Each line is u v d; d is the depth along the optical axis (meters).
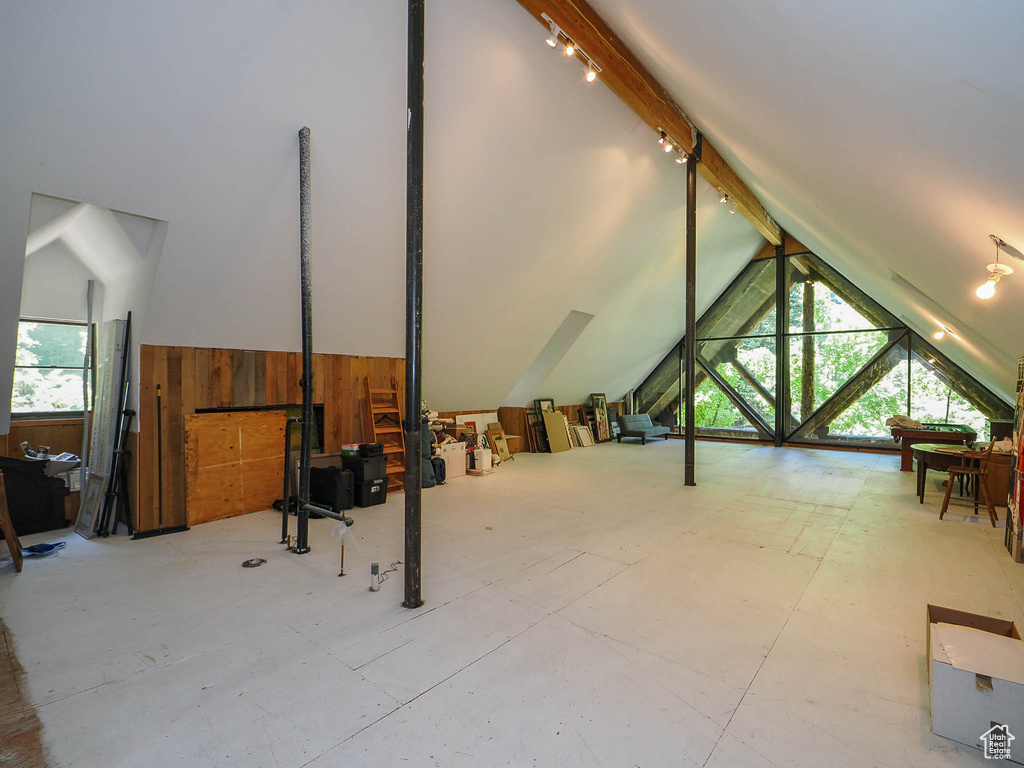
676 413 13.23
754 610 3.28
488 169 5.41
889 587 3.64
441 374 8.02
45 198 3.79
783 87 3.02
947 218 3.12
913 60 1.86
